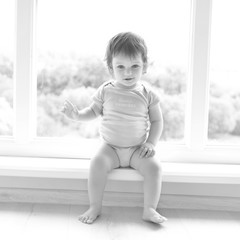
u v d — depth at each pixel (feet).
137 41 5.30
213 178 5.32
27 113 5.82
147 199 5.08
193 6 5.67
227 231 4.74
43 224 4.78
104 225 4.82
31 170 5.31
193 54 5.71
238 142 6.11
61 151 5.95
